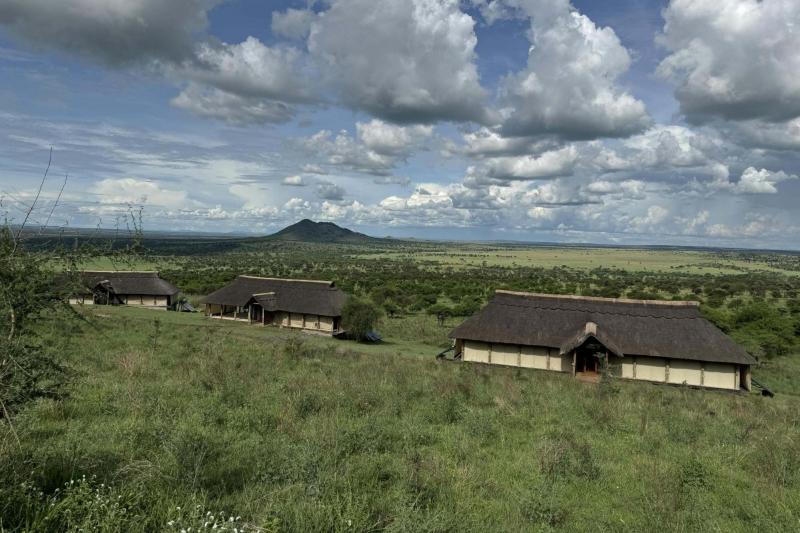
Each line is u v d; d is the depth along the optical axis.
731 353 31.89
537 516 8.35
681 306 35.56
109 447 9.65
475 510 8.32
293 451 9.55
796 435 14.39
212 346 26.66
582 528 8.12
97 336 25.67
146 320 42.78
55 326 9.31
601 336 32.75
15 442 8.17
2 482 6.53
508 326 36.03
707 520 8.58
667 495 9.16
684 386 30.14
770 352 47.09
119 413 12.29
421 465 9.71
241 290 56.38
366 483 9.00
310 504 7.33
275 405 14.36
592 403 17.70
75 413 12.09
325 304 52.00
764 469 11.28
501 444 12.38
